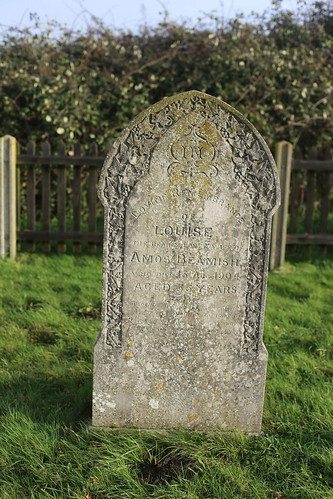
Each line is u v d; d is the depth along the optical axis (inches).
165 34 246.4
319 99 240.8
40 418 107.7
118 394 105.5
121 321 104.1
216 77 234.7
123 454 99.3
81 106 224.1
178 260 103.0
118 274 103.3
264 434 106.4
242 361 105.5
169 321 104.3
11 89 226.2
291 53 242.1
